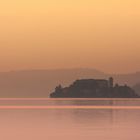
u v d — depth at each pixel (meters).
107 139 187.50
